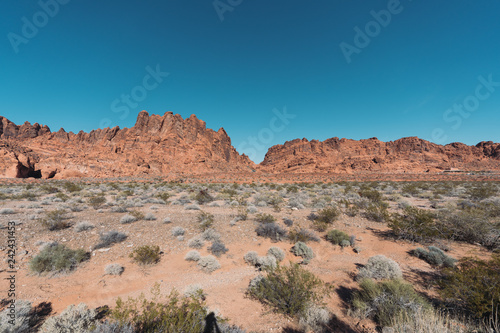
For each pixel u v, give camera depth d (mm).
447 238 8711
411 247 8266
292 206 16375
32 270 6035
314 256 7895
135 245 8273
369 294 4836
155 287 5750
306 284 4832
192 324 3529
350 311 4539
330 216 11375
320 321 4281
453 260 6578
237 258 7633
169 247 8250
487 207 12719
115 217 12148
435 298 4906
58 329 3617
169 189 32562
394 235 9617
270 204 17953
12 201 18391
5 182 49594
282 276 5297
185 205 16328
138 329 3529
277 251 7695
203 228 10102
